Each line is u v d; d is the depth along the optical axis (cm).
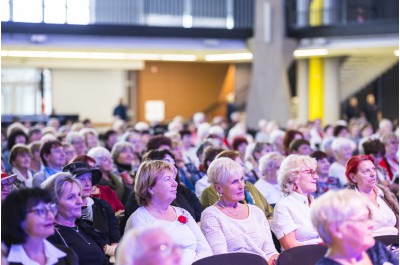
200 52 1872
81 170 504
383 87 2502
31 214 357
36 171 783
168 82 2409
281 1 1845
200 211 574
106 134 1066
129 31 1753
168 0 2142
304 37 1852
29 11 1756
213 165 491
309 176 508
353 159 527
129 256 256
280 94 1855
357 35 1777
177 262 260
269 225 523
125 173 704
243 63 2448
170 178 458
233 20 2178
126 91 2398
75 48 1717
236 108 2142
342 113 2200
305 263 409
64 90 2380
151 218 454
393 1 2208
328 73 2088
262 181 649
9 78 2348
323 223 318
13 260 359
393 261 369
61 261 377
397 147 805
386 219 519
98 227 514
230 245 478
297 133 914
